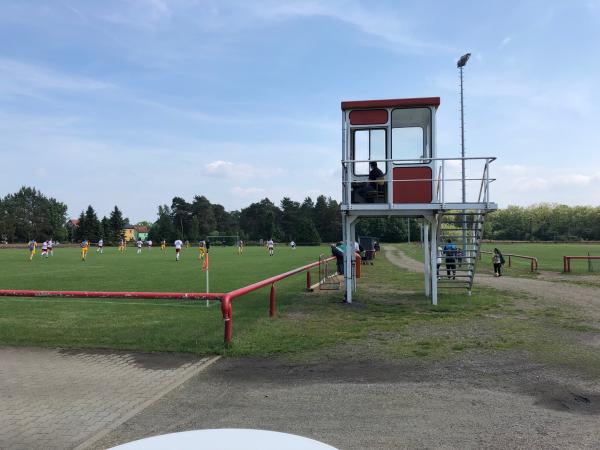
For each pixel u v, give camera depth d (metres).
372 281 20.53
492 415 4.93
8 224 116.75
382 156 13.84
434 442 4.25
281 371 6.72
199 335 9.14
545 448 4.13
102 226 118.06
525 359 7.27
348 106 13.61
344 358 7.42
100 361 7.34
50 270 26.73
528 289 16.83
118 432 4.56
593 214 133.88
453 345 8.23
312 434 4.43
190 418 4.89
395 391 5.75
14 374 6.66
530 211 144.00
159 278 21.44
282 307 12.80
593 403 5.32
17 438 4.46
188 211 135.62
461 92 20.34
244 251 64.25
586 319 10.78
